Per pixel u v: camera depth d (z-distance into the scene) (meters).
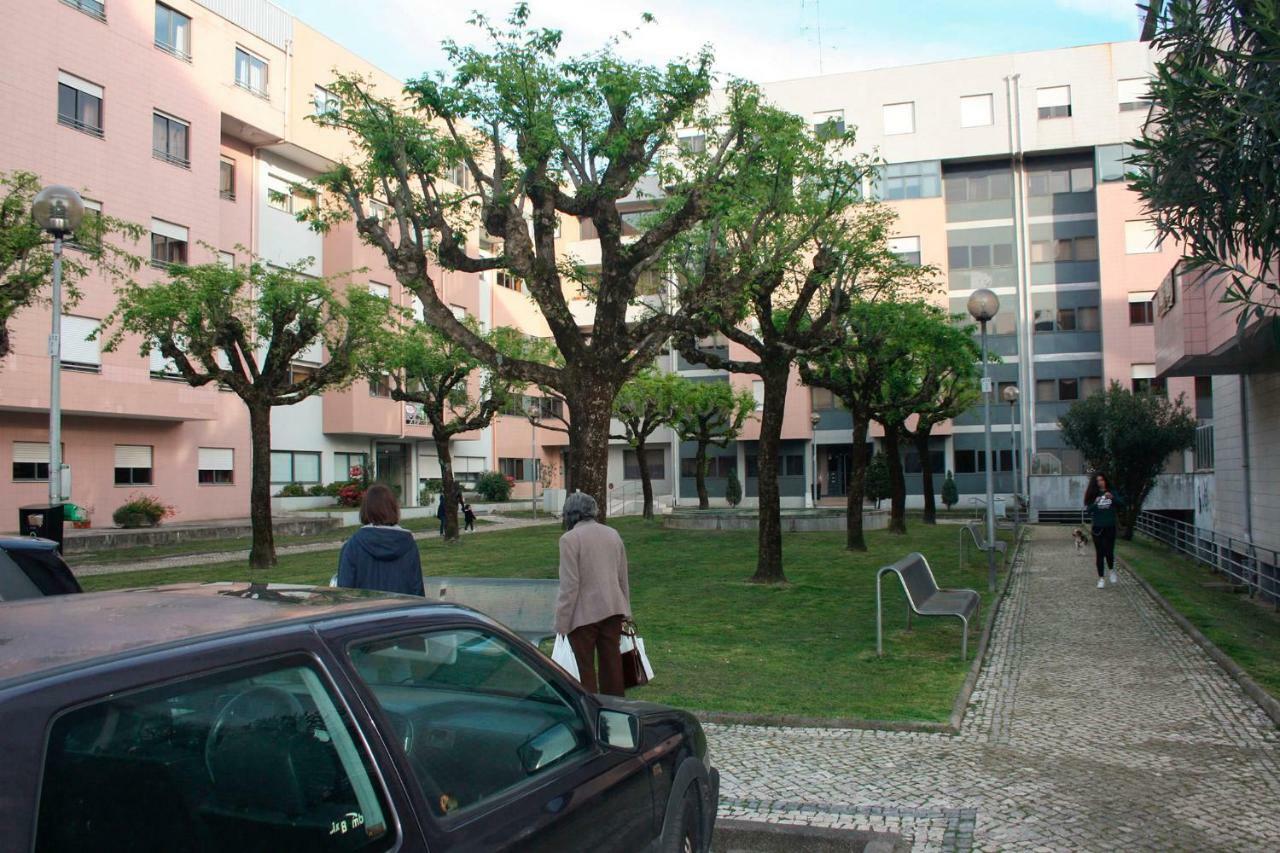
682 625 11.73
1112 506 15.84
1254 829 4.98
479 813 2.64
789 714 7.32
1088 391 44.94
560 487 54.06
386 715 2.53
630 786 3.32
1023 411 45.53
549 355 28.91
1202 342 14.09
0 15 24.09
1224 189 6.85
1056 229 45.81
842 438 48.22
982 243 46.47
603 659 6.98
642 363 11.51
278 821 2.16
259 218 33.97
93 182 26.56
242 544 26.22
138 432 29.38
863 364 21.84
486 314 45.69
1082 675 8.91
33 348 24.81
